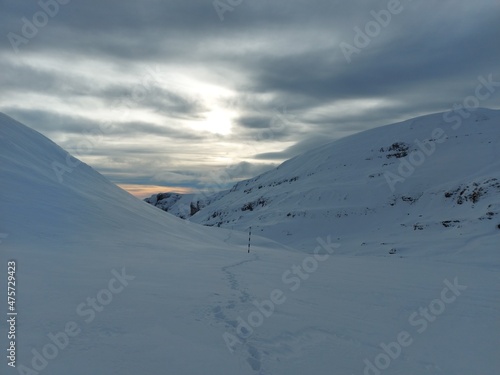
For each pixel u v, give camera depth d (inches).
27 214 679.7
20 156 932.6
